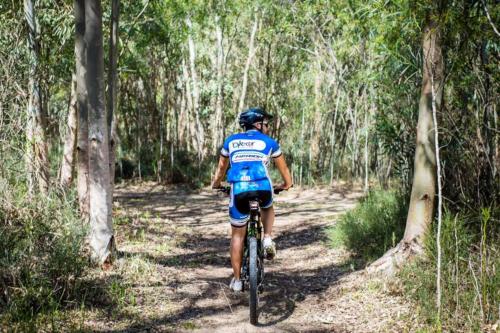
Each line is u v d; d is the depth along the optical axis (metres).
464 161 6.34
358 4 10.56
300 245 8.53
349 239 7.55
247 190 4.79
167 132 20.89
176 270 6.46
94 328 4.45
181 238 8.95
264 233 4.95
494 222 5.77
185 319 4.86
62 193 6.14
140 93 19.81
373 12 7.61
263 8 19.34
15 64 5.89
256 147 4.90
